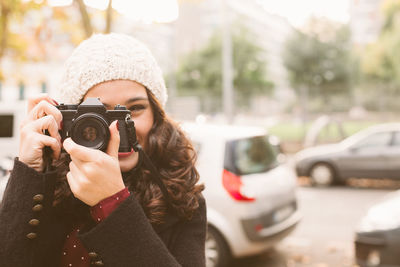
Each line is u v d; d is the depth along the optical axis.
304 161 10.02
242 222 3.92
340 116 22.55
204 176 4.11
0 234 0.87
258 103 25.52
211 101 24.77
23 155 0.92
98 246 0.82
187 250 1.03
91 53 0.99
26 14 4.70
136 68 1.00
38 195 0.87
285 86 31.08
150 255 0.83
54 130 0.93
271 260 4.86
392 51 24.81
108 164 0.80
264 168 4.42
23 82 5.94
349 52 30.41
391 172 9.16
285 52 30.83
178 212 1.05
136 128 1.04
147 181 1.06
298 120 23.45
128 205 0.82
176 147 1.13
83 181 0.80
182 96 28.17
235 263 4.76
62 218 0.99
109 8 4.48
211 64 28.92
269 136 5.00
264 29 73.19
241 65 27.89
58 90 1.06
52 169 0.94
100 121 0.83
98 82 0.97
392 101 22.17
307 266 4.65
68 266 0.98
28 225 0.87
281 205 4.37
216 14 58.44
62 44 5.36
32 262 0.89
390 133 9.40
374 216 3.87
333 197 8.66
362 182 10.00
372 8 63.84
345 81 29.91
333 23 30.19
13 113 7.64
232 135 4.31
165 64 28.81
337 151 9.72
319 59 30.14
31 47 5.34
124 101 1.00
